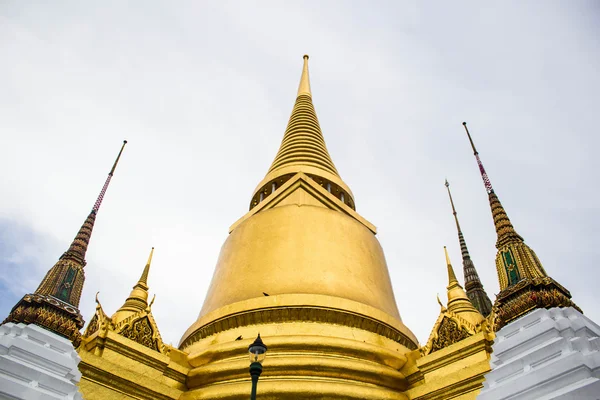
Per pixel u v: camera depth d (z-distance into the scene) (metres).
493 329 16.42
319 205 27.84
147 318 19.84
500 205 17.94
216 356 19.89
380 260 26.86
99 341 17.98
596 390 11.09
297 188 28.14
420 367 18.69
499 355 14.02
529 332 13.55
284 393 17.05
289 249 24.16
